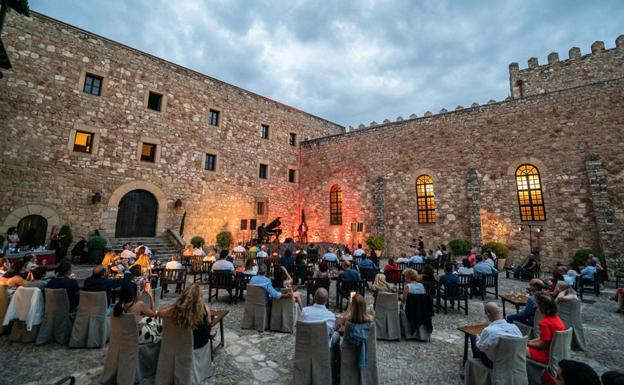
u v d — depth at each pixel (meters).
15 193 12.32
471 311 7.86
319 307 4.48
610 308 8.34
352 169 21.81
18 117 12.58
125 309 4.22
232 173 20.05
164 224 16.50
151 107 17.02
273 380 4.25
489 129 16.84
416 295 5.94
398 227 19.12
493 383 3.54
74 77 14.16
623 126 13.52
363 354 3.80
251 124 21.66
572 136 14.58
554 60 21.58
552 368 3.75
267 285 6.35
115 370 4.01
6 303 5.50
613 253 12.58
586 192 13.95
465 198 17.03
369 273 9.74
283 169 23.41
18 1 9.39
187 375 3.80
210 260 10.89
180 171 17.50
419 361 4.91
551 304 3.97
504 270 15.03
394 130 20.28
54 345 5.25
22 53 12.84
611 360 5.05
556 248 14.35
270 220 22.03
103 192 14.56
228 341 5.68
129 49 16.09
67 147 13.71
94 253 12.91
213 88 19.70
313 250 14.23
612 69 19.45
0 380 4.06
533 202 15.26
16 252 10.54
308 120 25.98
